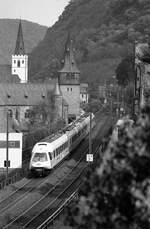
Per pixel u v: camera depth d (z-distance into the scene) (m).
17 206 81.81
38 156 111.19
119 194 20.34
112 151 20.62
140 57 92.75
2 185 98.19
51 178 109.19
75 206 20.89
